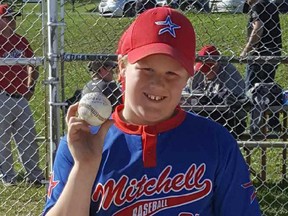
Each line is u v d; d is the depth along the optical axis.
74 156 1.96
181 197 2.06
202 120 2.13
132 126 2.08
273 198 6.03
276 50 6.57
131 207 2.05
